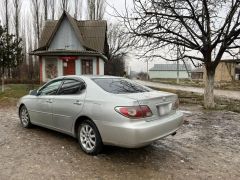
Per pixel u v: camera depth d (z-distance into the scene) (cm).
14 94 1589
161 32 1094
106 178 400
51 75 2478
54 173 412
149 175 415
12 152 504
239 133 698
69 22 2506
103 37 2627
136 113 431
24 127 702
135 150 532
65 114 545
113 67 5078
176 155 511
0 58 1684
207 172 433
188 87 3231
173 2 1051
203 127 766
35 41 3909
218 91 2730
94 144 484
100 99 475
